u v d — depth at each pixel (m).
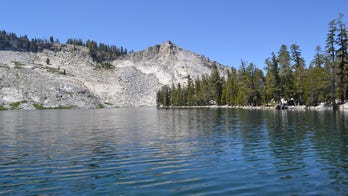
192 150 24.58
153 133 38.09
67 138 34.19
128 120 67.69
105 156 22.55
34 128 48.50
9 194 13.67
